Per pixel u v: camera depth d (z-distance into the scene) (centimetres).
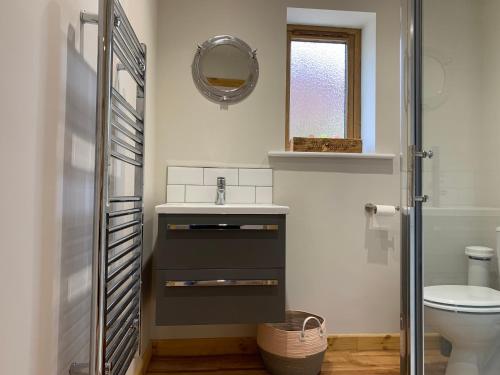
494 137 186
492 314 148
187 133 213
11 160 65
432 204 167
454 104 176
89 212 105
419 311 154
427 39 169
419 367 151
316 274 219
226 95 215
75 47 94
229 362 199
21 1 68
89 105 104
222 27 217
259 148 217
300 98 240
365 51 239
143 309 179
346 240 221
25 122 70
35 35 73
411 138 159
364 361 203
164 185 211
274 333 179
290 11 225
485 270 180
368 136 233
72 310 94
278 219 163
